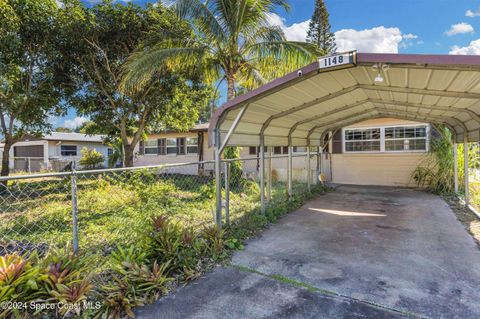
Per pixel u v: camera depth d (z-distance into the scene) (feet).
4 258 7.39
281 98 14.28
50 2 25.45
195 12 22.86
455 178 24.77
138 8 28.09
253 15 24.20
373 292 8.80
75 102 31.71
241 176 30.66
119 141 39.17
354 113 23.61
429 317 7.52
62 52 27.81
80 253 8.89
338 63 10.34
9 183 32.94
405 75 11.12
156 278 8.73
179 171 48.49
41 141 64.34
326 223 17.19
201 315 7.65
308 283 9.43
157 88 31.42
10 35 22.82
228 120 14.58
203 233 12.48
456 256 11.57
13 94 26.14
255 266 10.80
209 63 26.30
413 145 32.32
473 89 11.61
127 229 14.08
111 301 7.67
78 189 25.96
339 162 36.68
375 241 13.67
